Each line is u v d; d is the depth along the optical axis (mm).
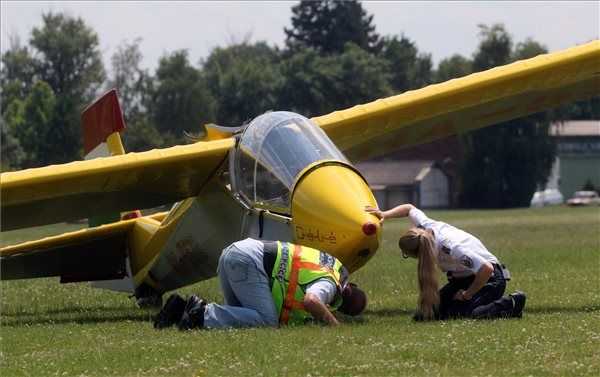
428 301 31891
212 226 40531
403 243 32281
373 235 32469
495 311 31781
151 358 26453
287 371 24141
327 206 33062
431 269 31984
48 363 26703
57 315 42188
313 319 31516
